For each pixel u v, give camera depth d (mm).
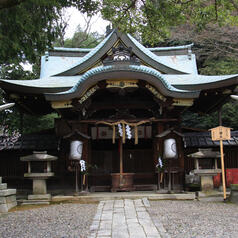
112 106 11016
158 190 10109
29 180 11805
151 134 11812
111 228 5496
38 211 7785
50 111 13438
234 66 17547
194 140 12383
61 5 9375
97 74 9297
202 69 18406
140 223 5867
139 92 11578
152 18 8523
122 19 8453
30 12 9156
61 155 11586
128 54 10086
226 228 5512
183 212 7117
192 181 11391
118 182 10648
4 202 8055
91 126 11898
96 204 8688
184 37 18344
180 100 9820
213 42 18828
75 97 9445
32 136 12461
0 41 8602
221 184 11430
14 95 10320
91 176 11234
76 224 6027
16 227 5934
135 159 11742
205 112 13656
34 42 9516
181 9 8609
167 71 11969
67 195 9969
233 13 14430
